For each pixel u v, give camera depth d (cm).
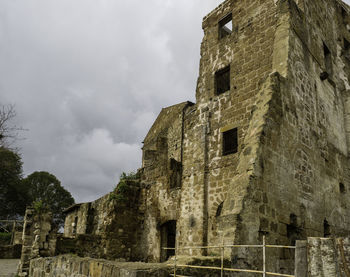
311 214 1198
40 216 1752
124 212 2025
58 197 5672
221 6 1738
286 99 1191
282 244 1022
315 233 1195
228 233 903
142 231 2031
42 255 1691
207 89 1658
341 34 1838
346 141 1633
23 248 1700
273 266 965
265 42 1460
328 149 1434
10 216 5228
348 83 1723
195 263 803
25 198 5241
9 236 3634
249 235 916
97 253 1925
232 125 1479
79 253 1848
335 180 1435
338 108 1628
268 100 1116
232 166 1425
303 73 1350
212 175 1502
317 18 1606
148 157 2333
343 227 1406
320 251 548
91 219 2531
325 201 1313
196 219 1499
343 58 1783
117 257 1927
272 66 1322
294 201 1121
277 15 1447
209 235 1438
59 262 1195
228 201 982
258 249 928
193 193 1558
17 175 5138
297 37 1368
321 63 1541
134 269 739
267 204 998
